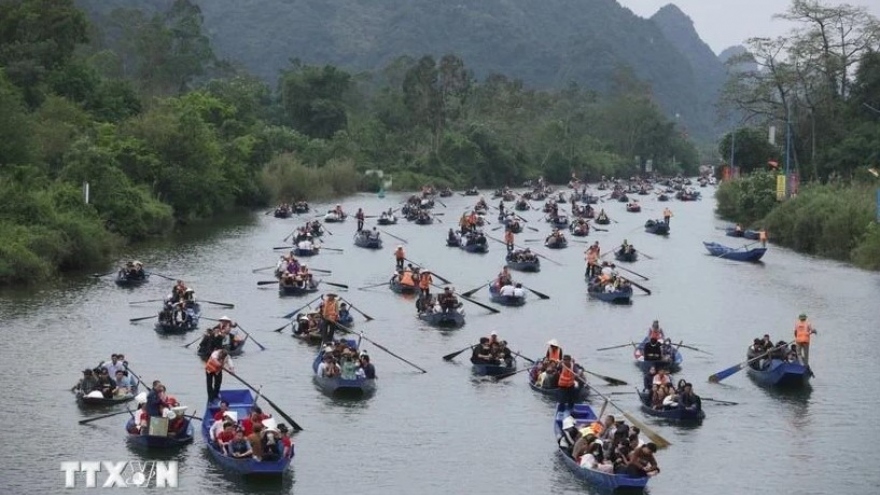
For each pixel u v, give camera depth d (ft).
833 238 395.96
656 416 174.91
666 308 277.03
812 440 164.96
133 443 153.69
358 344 208.23
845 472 150.92
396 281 291.99
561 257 377.09
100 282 292.40
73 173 374.02
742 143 616.39
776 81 516.73
